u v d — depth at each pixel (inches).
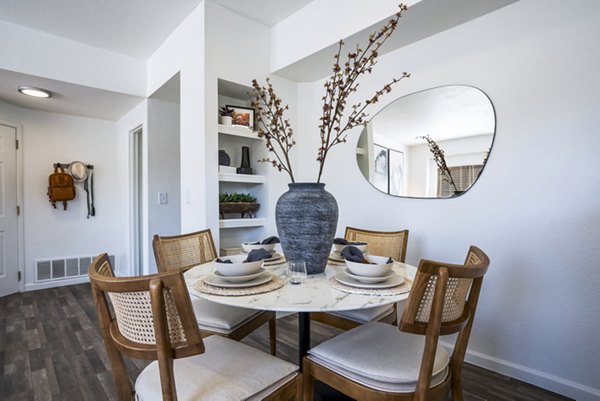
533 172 72.6
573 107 67.5
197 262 77.7
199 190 98.8
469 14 78.9
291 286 50.6
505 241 76.9
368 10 84.2
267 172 115.2
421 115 91.4
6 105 137.6
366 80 104.6
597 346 65.4
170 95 129.6
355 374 44.4
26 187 145.3
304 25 101.0
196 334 34.6
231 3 98.3
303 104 122.4
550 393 69.6
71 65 115.0
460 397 47.6
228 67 101.1
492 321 79.0
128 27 108.0
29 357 85.3
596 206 65.1
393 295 45.9
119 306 37.6
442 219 87.8
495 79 77.9
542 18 71.1
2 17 100.4
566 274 68.7
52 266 151.9
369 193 105.2
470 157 82.2
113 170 169.6
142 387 40.4
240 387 39.9
